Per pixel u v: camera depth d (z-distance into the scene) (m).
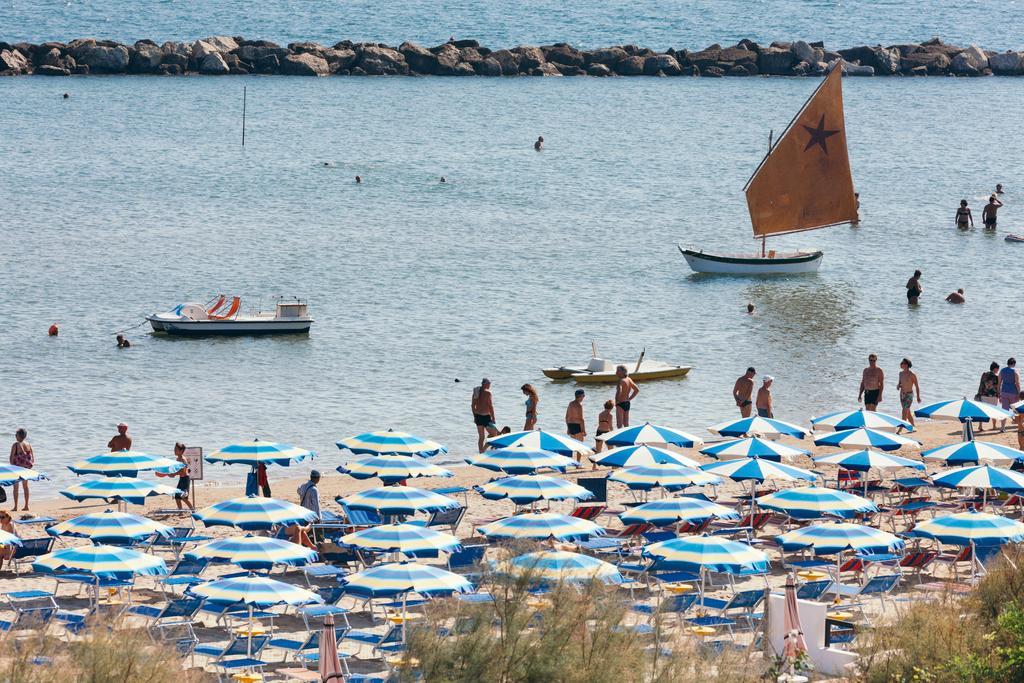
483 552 92.69
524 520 93.81
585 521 95.44
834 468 141.00
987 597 85.06
